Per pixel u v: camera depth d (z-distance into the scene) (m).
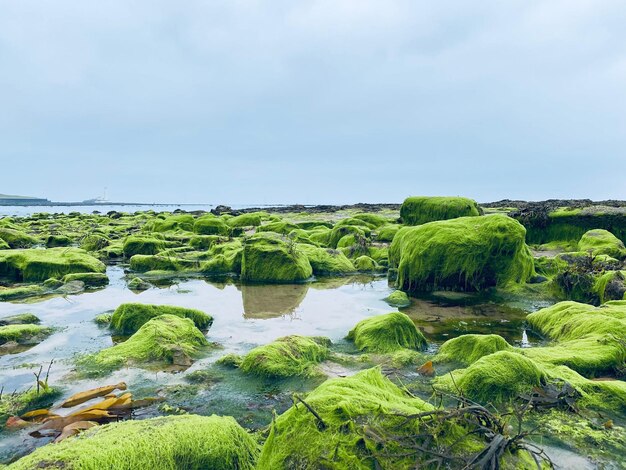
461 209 24.95
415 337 8.38
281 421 3.55
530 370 5.81
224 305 12.00
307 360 7.20
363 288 14.77
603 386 5.75
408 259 14.52
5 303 12.10
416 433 3.17
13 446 4.71
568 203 37.91
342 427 3.22
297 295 13.48
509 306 11.98
